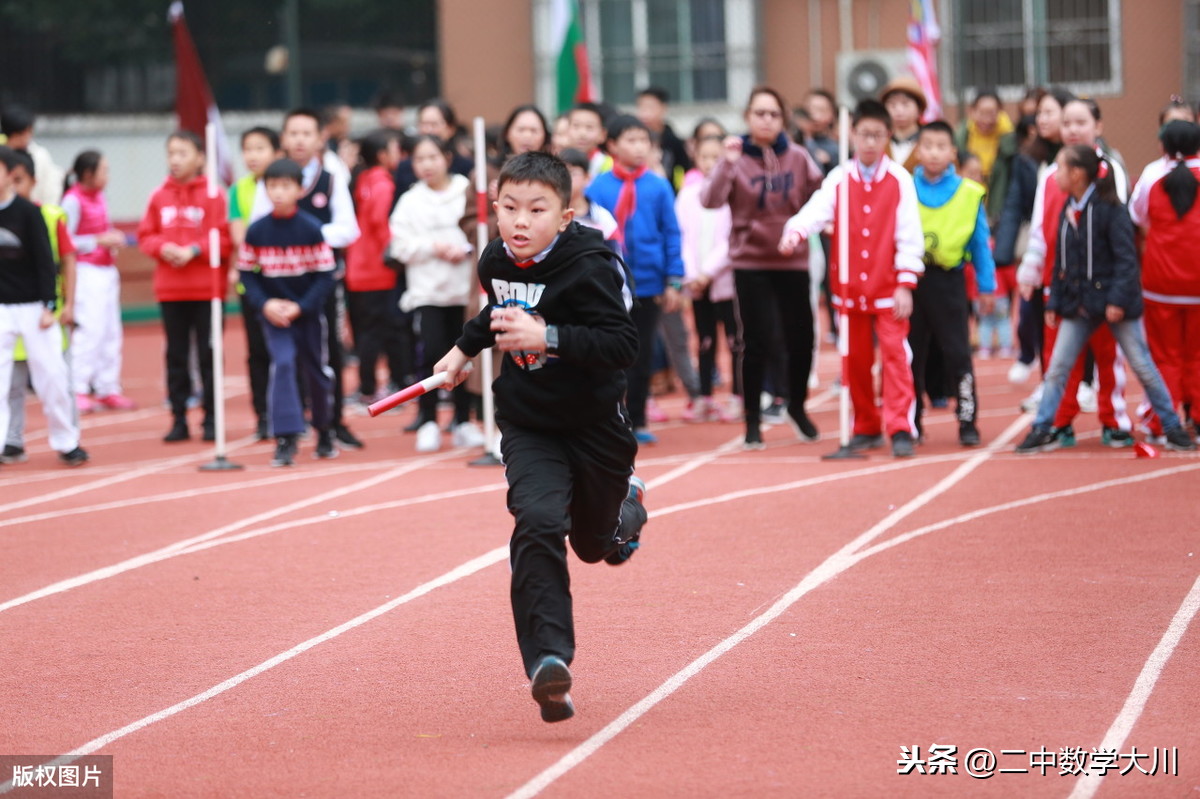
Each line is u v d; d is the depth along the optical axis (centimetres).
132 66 4450
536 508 762
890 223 1588
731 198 1689
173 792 699
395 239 1752
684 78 4169
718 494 1449
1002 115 2328
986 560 1139
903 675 856
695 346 2888
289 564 1198
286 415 1698
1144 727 757
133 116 4281
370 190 2133
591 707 815
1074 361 1595
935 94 3159
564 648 746
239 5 4450
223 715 819
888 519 1302
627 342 771
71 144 4234
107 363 2369
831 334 2877
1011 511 1318
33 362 1733
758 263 1689
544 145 1784
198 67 2688
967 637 931
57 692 872
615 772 710
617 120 1759
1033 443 1622
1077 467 1527
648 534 1275
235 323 3997
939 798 669
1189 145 1608
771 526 1290
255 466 1728
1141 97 3853
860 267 1598
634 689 845
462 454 1777
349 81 4488
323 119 2559
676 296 1786
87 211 2298
